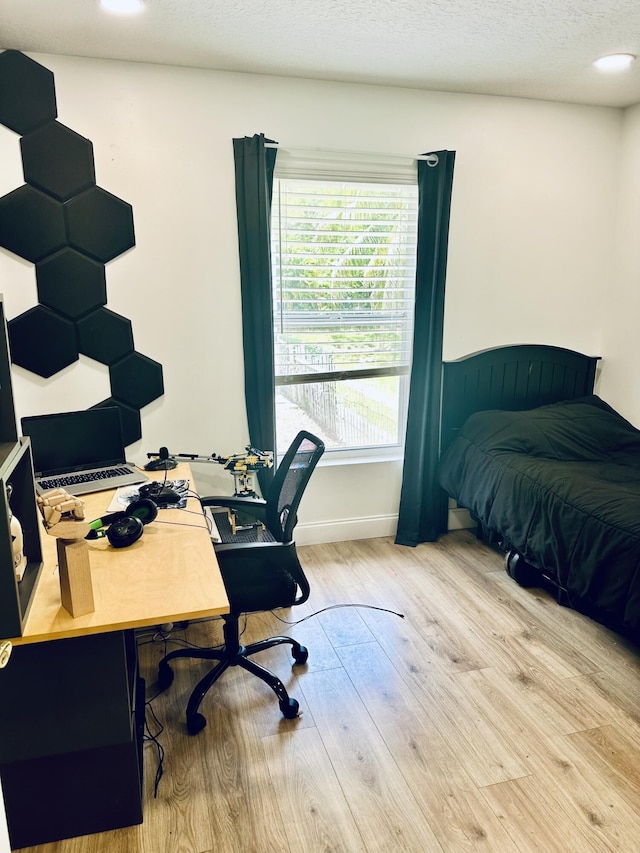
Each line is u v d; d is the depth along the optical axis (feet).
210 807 5.37
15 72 8.07
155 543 5.86
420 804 5.37
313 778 5.67
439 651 7.75
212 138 9.08
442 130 10.16
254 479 10.18
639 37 7.89
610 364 11.79
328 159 9.73
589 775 5.69
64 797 4.99
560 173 10.95
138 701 6.23
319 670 7.36
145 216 9.00
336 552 10.84
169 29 7.51
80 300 8.91
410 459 10.90
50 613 4.50
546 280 11.35
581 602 7.93
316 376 10.66
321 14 7.17
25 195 8.37
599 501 7.77
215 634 8.20
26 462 4.90
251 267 9.35
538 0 6.86
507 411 10.94
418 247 10.21
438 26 7.54
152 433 9.75
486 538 11.28
